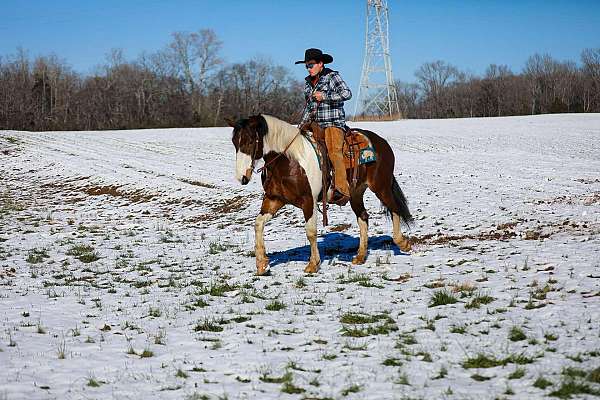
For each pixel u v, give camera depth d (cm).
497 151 3394
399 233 1178
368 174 1112
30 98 8700
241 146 934
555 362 586
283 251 1315
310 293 927
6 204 2462
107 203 2439
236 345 687
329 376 583
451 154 3306
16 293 988
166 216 2097
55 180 3055
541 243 1230
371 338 691
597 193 1955
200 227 1808
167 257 1319
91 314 848
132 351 675
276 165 993
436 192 2092
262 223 1054
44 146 4212
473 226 1512
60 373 611
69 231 1781
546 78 11644
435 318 756
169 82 10119
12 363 638
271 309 842
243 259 1248
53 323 801
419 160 3070
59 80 9769
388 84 7888
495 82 11906
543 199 1886
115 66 9944
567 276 928
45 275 1152
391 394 535
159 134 5081
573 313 734
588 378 540
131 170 3116
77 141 4506
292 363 615
